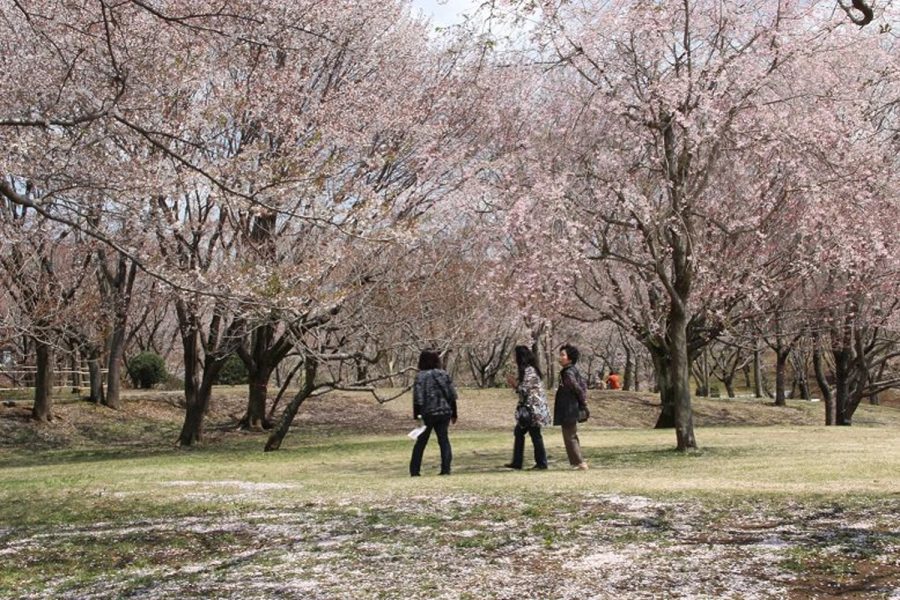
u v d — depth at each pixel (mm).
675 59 15211
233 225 16688
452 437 22188
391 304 18984
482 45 11969
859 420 37688
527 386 12617
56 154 12289
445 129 22688
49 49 14945
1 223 17516
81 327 27469
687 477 10539
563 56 15391
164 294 20875
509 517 7551
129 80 13883
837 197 16156
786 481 9672
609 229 18719
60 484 12250
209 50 18016
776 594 4625
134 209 12914
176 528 7863
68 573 6191
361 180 20016
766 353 56938
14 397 36188
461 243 20234
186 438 23656
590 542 6250
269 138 20391
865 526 6406
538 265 17406
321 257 15609
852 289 22312
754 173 18359
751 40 14641
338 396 36000
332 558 6109
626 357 49156
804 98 15617
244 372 41031
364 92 22422
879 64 16969
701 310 22281
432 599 4844
